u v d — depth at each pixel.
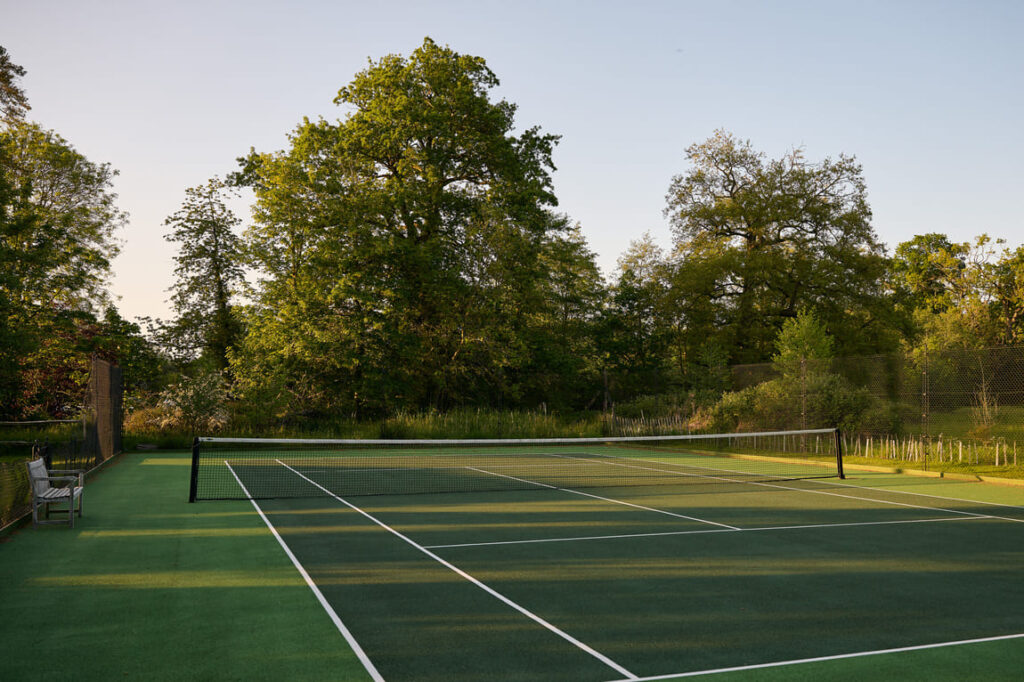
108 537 10.45
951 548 9.80
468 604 7.00
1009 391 19.39
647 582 7.90
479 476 19.27
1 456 24.77
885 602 7.12
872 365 24.62
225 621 6.45
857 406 23.75
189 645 5.80
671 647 5.77
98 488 16.08
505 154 37.09
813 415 24.36
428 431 30.81
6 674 5.17
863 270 41.44
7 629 6.20
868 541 10.30
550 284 47.78
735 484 17.53
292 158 34.81
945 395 21.55
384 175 37.88
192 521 11.87
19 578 8.04
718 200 45.50
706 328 42.69
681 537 10.58
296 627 6.27
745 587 7.69
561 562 8.89
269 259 35.41
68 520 11.61
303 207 34.19
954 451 20.61
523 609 6.84
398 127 35.22
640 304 45.81
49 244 31.77
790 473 20.06
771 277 41.91
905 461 20.53
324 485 17.06
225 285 44.47
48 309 34.31
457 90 35.59
